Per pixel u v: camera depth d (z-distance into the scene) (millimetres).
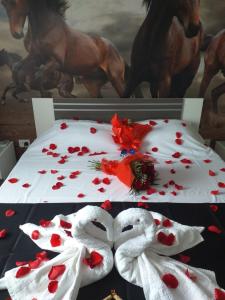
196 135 2402
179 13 2238
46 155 2148
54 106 2527
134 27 2283
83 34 2299
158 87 2500
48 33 2279
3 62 2367
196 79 2479
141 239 1093
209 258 1167
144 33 2303
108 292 1011
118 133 2217
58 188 1711
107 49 2354
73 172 1904
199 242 1226
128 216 1077
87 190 1696
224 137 2723
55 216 1372
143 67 2422
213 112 2631
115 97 2535
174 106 2562
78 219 1047
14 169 1956
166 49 2357
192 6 2219
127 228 1297
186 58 2395
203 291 969
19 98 2514
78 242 1101
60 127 2350
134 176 1654
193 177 1863
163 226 1263
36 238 1232
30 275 1021
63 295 953
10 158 2596
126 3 2203
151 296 955
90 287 1031
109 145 2230
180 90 2521
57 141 2266
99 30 2289
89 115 2572
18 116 2588
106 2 2197
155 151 2189
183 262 1135
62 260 1079
